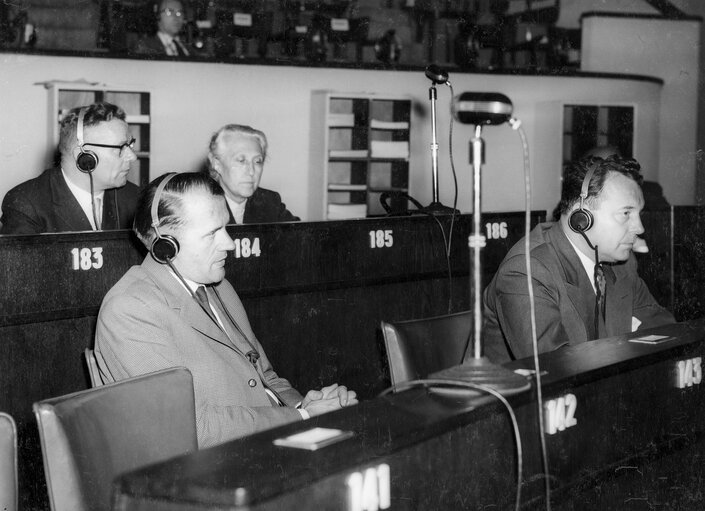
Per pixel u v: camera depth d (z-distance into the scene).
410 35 8.84
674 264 4.55
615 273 2.70
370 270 3.79
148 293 2.23
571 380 1.66
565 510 1.64
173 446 1.73
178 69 7.34
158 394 1.72
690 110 9.78
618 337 2.09
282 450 1.24
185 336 2.23
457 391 1.54
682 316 4.54
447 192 8.78
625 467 1.79
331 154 8.06
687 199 9.76
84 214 3.40
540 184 9.16
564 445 1.65
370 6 8.59
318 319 3.64
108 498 1.56
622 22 9.65
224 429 2.14
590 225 2.46
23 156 6.73
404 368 2.25
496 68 8.91
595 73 9.34
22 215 3.33
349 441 1.28
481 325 1.62
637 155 9.56
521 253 2.50
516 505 1.53
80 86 6.77
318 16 8.32
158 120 7.31
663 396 1.91
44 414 1.50
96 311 2.93
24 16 6.91
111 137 3.35
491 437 1.49
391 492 1.29
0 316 2.71
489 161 8.97
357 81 8.22
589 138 9.38
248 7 7.99
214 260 2.30
